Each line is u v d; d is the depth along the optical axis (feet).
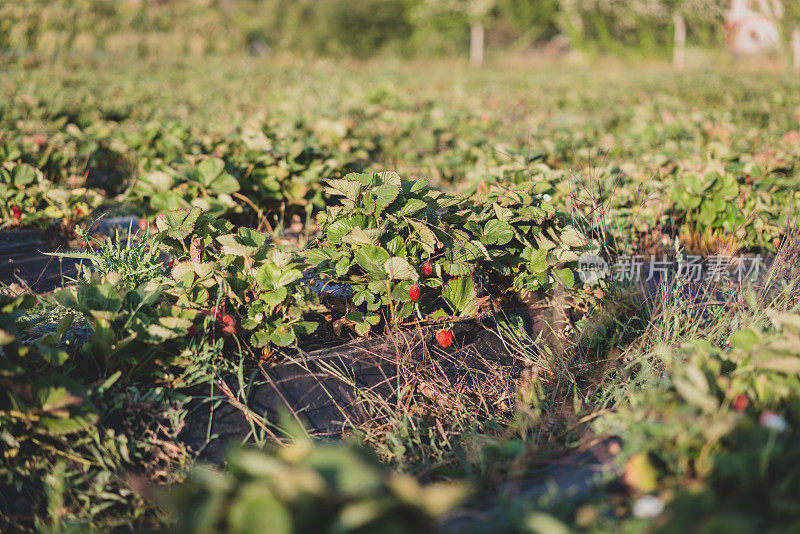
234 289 9.84
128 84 37.73
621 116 32.53
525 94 40.78
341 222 10.75
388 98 34.99
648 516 5.71
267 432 8.79
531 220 11.85
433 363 10.44
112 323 8.60
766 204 15.70
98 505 7.63
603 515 6.17
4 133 20.33
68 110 26.35
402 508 4.87
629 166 17.60
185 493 5.71
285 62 62.80
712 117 28.86
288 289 9.80
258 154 17.57
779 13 63.05
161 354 9.14
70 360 9.00
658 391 7.52
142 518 7.60
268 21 100.78
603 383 10.16
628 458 6.57
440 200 11.27
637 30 89.10
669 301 11.42
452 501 4.83
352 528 4.67
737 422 6.06
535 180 14.78
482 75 61.72
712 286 12.80
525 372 10.64
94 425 8.08
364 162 21.59
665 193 15.89
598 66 81.82
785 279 11.50
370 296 10.57
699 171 16.38
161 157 20.20
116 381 8.78
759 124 30.99
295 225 17.04
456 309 11.05
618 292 11.83
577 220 13.17
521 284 11.60
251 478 5.45
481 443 8.75
